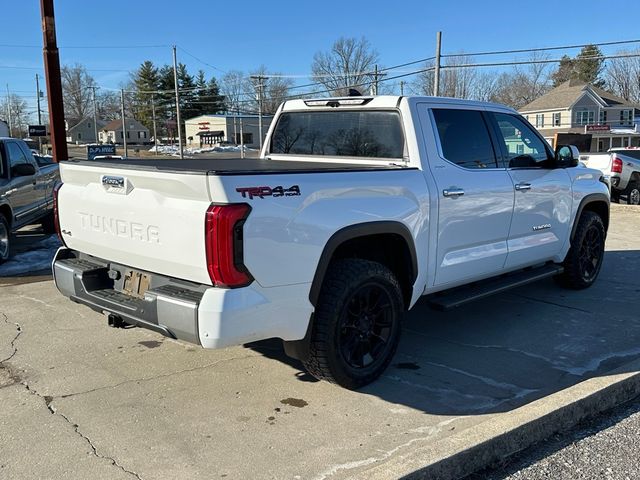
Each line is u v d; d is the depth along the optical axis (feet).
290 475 9.98
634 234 35.24
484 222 16.22
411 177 14.14
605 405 12.70
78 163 13.39
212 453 10.66
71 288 13.61
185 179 10.74
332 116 16.58
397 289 13.76
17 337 16.71
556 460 10.83
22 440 11.07
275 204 11.12
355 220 12.58
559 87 211.61
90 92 374.22
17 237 35.78
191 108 316.19
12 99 336.90
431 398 13.03
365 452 10.73
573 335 17.25
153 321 11.43
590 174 21.22
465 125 16.15
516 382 13.96
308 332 12.12
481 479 10.25
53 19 31.48
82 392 13.17
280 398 12.98
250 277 10.85
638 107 211.41
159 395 13.06
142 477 9.90
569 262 20.99
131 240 12.14
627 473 10.39
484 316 19.06
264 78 190.08
